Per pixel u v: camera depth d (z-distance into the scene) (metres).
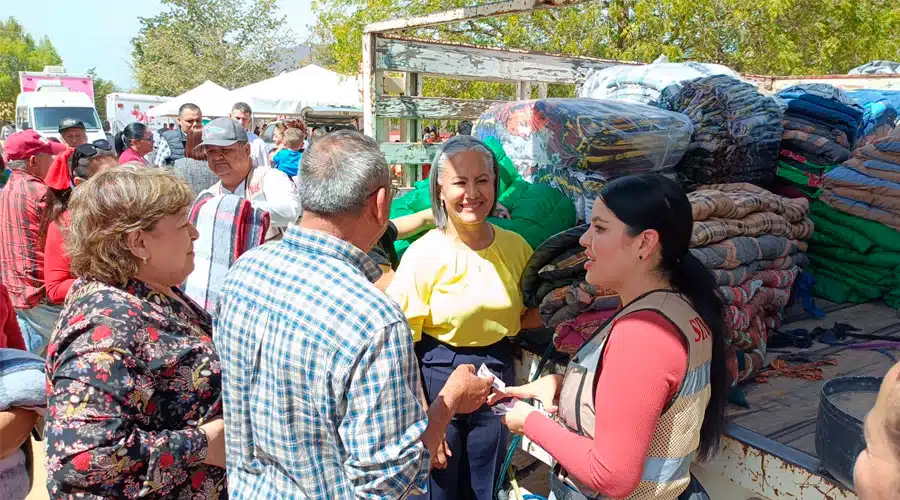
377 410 1.39
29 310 3.65
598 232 1.68
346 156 1.54
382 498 1.41
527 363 2.81
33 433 2.00
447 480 2.37
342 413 1.42
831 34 15.30
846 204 3.35
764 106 3.44
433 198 2.39
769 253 2.76
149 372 1.62
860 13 15.05
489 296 2.35
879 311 3.23
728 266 2.54
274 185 3.53
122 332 1.58
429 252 2.37
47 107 18.09
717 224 2.59
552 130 3.24
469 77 4.48
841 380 1.85
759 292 2.73
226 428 1.63
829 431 1.71
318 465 1.46
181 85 40.22
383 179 1.58
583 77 5.38
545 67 5.07
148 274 1.74
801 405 2.30
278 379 1.45
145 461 1.57
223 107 13.61
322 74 14.39
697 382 1.59
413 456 1.45
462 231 2.40
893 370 1.10
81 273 1.72
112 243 1.65
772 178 3.62
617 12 13.05
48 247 3.29
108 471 1.50
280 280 1.51
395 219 2.99
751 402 2.34
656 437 1.60
